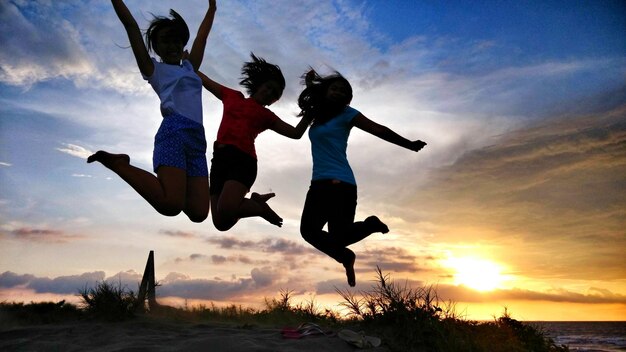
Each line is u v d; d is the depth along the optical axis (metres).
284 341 3.24
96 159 2.99
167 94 3.33
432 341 3.30
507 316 4.20
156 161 3.20
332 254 3.64
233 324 4.94
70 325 4.22
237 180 3.79
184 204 3.38
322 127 3.80
